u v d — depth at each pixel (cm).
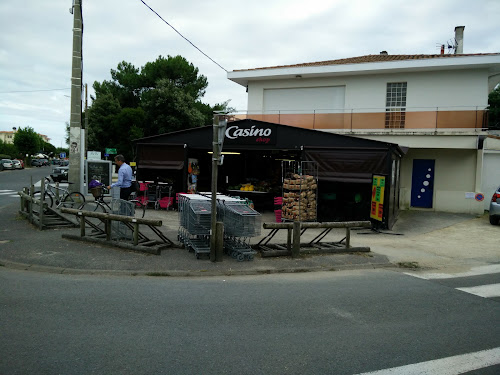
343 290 620
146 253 781
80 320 458
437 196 1697
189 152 1547
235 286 624
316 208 1279
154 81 4175
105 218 819
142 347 392
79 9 1331
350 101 1808
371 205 1239
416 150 1738
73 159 1349
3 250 770
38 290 567
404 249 966
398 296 596
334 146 1291
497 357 395
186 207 805
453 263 845
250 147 1398
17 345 388
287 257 818
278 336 431
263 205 1595
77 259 726
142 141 1530
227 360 371
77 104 1348
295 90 1920
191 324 457
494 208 1337
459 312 529
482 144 1526
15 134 6781
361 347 409
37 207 1127
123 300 534
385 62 1678
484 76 1619
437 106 1680
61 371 339
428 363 378
